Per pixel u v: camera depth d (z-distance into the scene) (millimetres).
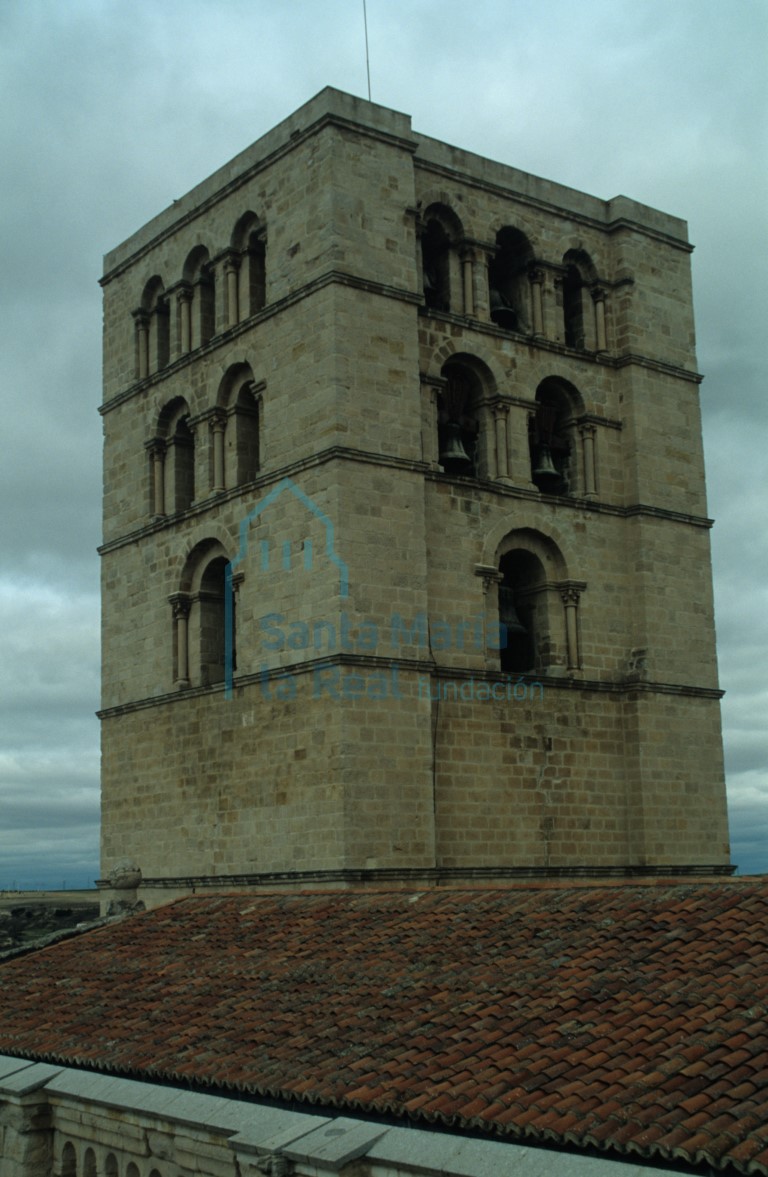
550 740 50688
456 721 48156
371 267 48250
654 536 54531
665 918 22984
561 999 20469
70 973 31312
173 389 55062
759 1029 17500
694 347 57875
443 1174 15656
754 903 22375
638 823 52156
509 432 51938
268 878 46688
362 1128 17234
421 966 24281
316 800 45438
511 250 54938
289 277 49375
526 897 26938
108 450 58875
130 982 28922
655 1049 17781
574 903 25484
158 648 54281
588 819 51219
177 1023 24703
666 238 57750
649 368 55875
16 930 69500
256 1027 23172
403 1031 20906
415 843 45656
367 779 44938
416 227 50656
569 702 51531
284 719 47188
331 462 46312
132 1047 23844
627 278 56062
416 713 46469
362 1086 19062
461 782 47875
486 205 53219
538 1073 17984
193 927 32812
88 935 34750
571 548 52688
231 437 52062
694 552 55938
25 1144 22484
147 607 55156
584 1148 15977
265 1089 19984
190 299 55438
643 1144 15328
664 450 55750
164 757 53000
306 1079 19875
